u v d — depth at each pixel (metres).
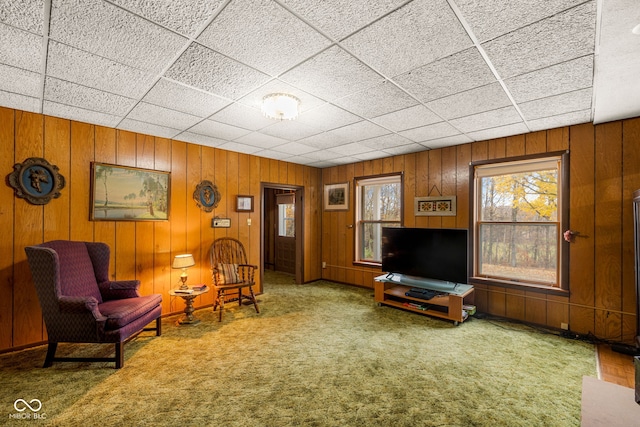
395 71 2.03
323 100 2.53
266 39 1.67
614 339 2.87
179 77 2.11
